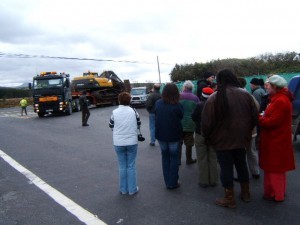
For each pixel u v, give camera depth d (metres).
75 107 28.80
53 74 25.05
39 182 6.83
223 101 4.73
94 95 32.12
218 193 5.73
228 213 4.83
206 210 4.98
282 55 39.59
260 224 4.43
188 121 7.38
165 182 6.10
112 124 5.85
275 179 5.14
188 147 7.63
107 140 11.95
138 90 30.05
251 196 5.47
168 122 5.84
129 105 5.98
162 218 4.77
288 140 5.08
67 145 11.21
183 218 4.74
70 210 5.23
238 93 4.81
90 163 8.34
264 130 5.17
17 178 7.23
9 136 14.34
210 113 4.84
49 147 10.98
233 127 4.78
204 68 47.44
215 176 6.11
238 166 5.19
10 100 64.69
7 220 4.95
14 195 6.09
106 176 7.08
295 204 5.06
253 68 39.59
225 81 4.86
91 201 5.59
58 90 24.41
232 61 42.38
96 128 15.78
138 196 5.73
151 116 10.20
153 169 7.46
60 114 26.81
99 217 4.91
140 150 9.62
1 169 8.11
